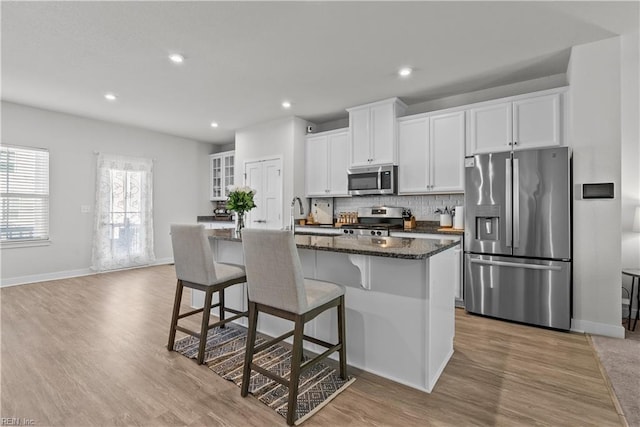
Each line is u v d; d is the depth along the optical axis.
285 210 5.12
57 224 4.86
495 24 2.51
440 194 4.27
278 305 1.78
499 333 2.84
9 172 4.42
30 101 4.32
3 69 3.30
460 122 3.74
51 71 3.35
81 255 5.12
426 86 3.79
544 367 2.21
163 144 6.23
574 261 2.89
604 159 2.77
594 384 1.99
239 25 2.51
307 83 3.69
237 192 3.05
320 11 2.33
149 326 2.96
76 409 1.73
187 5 2.26
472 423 1.64
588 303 2.83
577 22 2.48
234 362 2.29
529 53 2.98
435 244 2.19
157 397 1.85
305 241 2.42
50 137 4.77
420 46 2.85
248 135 5.70
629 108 3.10
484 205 3.26
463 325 3.04
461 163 3.73
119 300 3.78
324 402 1.81
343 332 2.04
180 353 2.42
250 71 3.36
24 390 1.90
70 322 3.04
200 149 6.94
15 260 4.49
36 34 2.63
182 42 2.77
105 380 2.02
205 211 7.03
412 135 4.10
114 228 5.48
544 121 3.19
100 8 2.28
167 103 4.40
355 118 4.50
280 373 2.14
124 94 4.04
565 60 3.13
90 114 4.93
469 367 2.21
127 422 1.63
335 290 1.97
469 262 3.36
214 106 4.54
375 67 3.27
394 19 2.43
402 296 2.02
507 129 3.40
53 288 4.30
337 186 4.86
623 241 3.17
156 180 6.12
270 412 1.73
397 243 2.27
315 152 5.12
